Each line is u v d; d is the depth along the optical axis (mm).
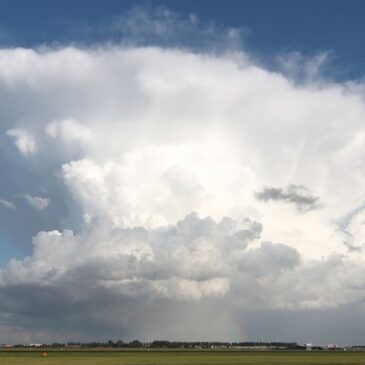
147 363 127625
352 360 155750
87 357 172000
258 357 181375
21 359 151625
